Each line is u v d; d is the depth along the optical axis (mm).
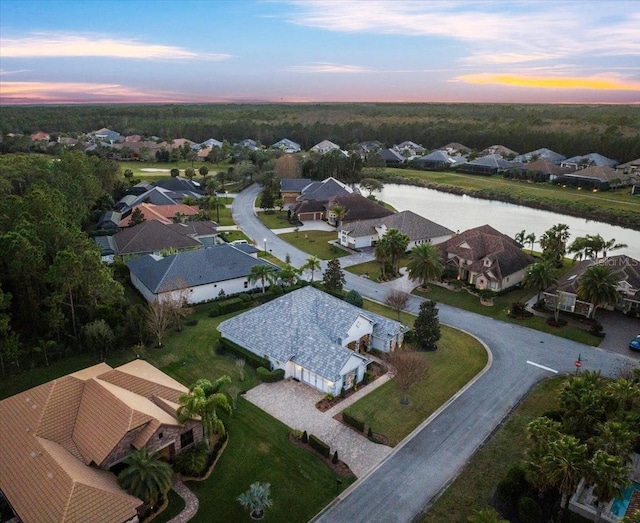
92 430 34500
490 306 69375
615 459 28859
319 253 92875
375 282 78188
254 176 158875
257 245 96812
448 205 142125
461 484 35719
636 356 55312
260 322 53875
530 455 31406
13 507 29406
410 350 52938
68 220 69750
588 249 84688
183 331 58969
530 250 99312
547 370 52219
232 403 44000
